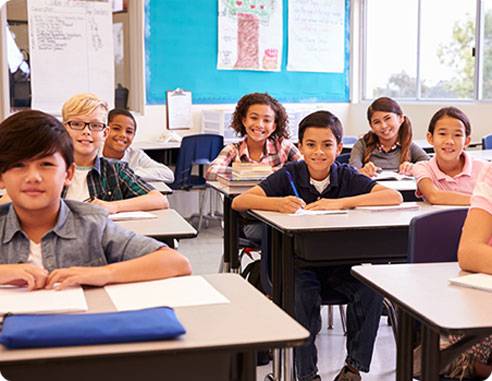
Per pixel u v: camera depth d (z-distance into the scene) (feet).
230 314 4.55
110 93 20.85
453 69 22.70
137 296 4.92
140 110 21.59
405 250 8.91
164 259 5.44
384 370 9.89
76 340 3.91
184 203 22.33
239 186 11.76
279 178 10.03
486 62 21.58
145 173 13.08
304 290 8.78
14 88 19.57
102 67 20.67
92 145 9.28
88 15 20.35
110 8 20.70
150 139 21.79
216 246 18.43
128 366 4.16
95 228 5.57
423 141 20.97
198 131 22.74
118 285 5.19
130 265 5.30
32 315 4.32
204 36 22.50
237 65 23.22
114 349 3.88
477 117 21.54
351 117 25.95
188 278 5.43
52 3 19.81
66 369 4.10
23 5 19.45
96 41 20.52
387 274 5.84
